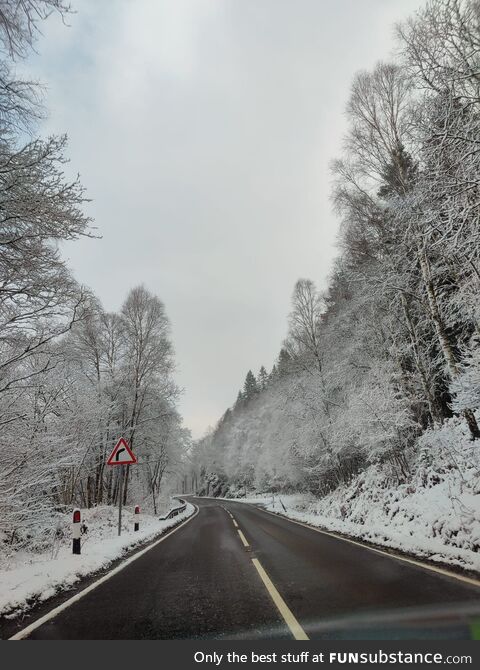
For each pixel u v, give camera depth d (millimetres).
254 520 18875
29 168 5707
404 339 16766
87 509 19281
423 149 7359
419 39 7406
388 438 14898
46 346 8117
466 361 9992
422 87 7633
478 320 10406
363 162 13969
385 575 6043
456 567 6168
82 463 16734
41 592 5754
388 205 12273
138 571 7355
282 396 27406
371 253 15125
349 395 18797
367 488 16766
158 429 26938
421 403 16250
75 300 7164
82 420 15547
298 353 25094
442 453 12531
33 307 6758
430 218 7426
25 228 6082
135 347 24531
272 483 46750
